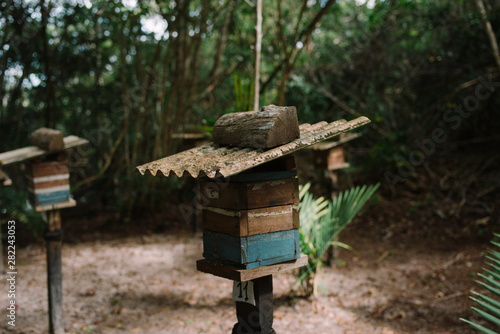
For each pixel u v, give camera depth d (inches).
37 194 111.9
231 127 67.0
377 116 255.1
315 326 120.7
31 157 108.3
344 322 122.8
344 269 168.6
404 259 174.1
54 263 118.6
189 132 218.5
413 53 267.4
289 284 150.4
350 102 277.7
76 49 269.0
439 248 181.0
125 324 128.0
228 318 128.4
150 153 268.2
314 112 280.1
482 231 186.1
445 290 140.6
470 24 230.7
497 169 238.1
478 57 237.8
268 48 256.7
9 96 265.1
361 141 284.2
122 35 225.5
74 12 242.4
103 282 162.2
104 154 281.3
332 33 305.7
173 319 130.1
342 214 131.0
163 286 156.9
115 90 282.0
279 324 122.3
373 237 204.1
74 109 289.1
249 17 271.1
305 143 59.6
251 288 71.1
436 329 116.2
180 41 238.2
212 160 60.0
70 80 289.0
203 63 313.9
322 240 129.8
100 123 281.3
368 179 265.9
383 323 122.0
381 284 150.9
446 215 211.6
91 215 270.4
